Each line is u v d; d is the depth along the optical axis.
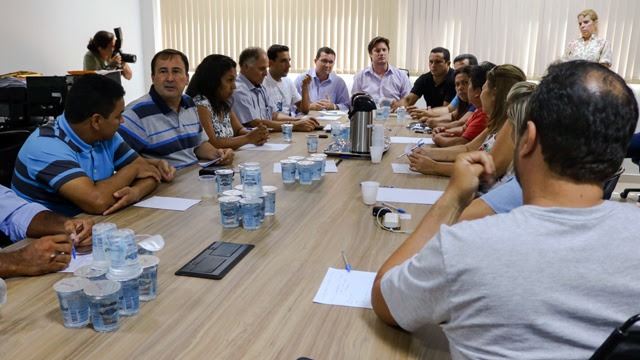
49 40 5.45
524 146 0.85
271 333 1.06
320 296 1.21
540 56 5.63
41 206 1.71
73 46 5.77
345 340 1.04
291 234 1.62
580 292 0.76
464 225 0.84
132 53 6.66
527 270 0.77
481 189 1.57
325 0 6.08
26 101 3.87
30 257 1.33
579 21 5.21
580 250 0.77
